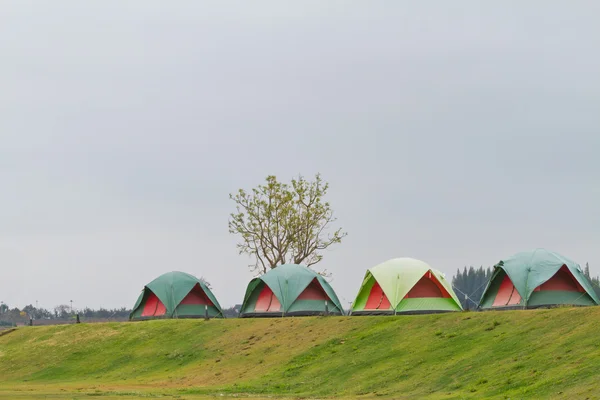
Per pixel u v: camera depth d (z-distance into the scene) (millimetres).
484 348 47906
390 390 46219
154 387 55469
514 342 46969
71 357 68312
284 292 73625
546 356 43344
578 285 62938
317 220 99688
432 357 49594
